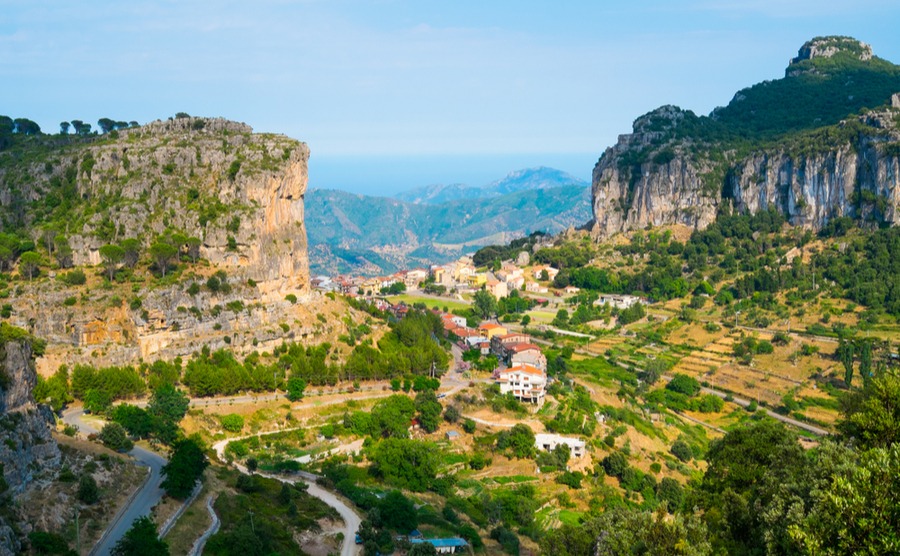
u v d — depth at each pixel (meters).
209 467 187.62
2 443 135.50
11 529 122.94
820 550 91.62
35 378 152.75
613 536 119.00
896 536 88.12
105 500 149.62
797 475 125.56
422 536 179.25
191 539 145.88
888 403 126.12
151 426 192.88
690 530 117.12
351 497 191.75
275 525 163.25
